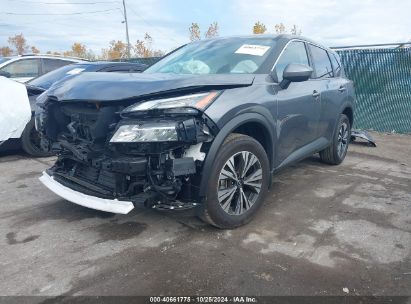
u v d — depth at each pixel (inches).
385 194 163.5
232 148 116.0
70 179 124.7
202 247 113.6
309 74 131.3
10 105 207.6
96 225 128.6
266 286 94.5
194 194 110.3
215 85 114.1
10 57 312.5
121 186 107.7
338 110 196.4
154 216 135.2
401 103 331.3
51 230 124.8
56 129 132.4
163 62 164.9
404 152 255.9
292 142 153.3
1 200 151.9
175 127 99.2
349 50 348.2
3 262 105.0
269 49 147.8
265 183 132.9
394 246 115.6
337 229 126.9
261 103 126.0
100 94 109.3
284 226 128.9
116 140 102.4
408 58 323.0
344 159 231.1
